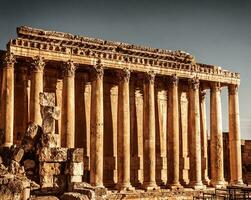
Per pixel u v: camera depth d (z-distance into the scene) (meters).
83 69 57.16
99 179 52.12
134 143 61.03
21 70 53.84
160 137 63.41
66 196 28.16
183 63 61.72
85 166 51.59
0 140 46.53
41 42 50.84
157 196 53.97
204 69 63.59
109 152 59.25
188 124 62.47
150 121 57.50
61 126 51.97
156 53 59.47
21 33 49.97
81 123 57.53
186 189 58.00
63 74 52.28
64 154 34.00
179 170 64.19
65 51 52.22
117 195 50.88
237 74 67.12
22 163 35.03
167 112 61.31
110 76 60.94
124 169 54.47
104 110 59.75
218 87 64.94
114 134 59.97
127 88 56.34
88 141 57.50
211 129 64.50
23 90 53.62
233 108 66.44
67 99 51.62
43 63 50.69
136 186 59.03
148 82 58.28
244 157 73.88
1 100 49.53
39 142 35.09
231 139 65.94
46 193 31.77
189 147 61.69
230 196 44.06
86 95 58.50
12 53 48.91
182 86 67.06
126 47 57.19
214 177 63.22
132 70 57.12
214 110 64.50
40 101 37.50
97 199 31.45
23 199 27.56
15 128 52.41
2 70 51.34
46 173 33.50
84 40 54.22
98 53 54.53
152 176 56.50
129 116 57.22
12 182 27.59
